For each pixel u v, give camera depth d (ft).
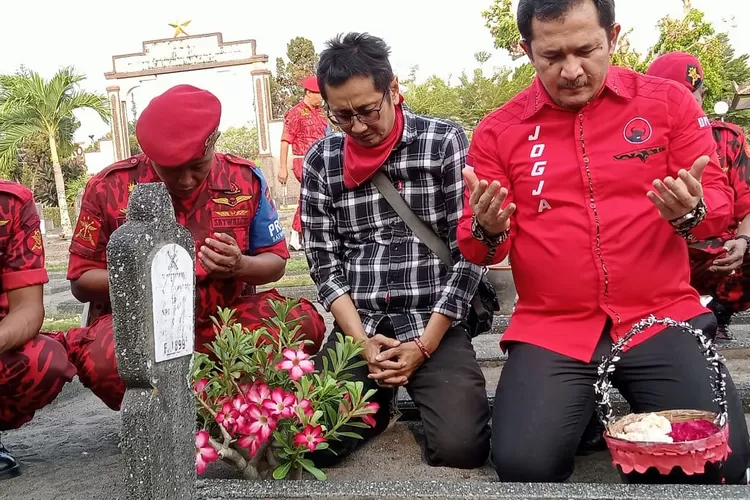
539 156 8.25
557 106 8.14
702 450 6.31
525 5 7.70
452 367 9.07
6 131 63.31
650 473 7.20
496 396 8.20
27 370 8.83
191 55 80.33
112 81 80.79
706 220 7.70
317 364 9.59
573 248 8.04
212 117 8.95
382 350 9.12
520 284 8.59
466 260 9.12
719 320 13.53
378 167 9.25
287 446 7.62
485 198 7.52
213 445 7.36
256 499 6.95
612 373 8.08
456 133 9.42
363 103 8.59
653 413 7.09
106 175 9.82
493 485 6.80
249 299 10.48
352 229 9.73
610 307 8.01
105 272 9.78
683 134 8.02
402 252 9.48
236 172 10.20
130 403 6.32
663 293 8.01
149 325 6.30
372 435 9.92
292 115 30.76
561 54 7.52
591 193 8.02
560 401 7.75
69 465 9.48
